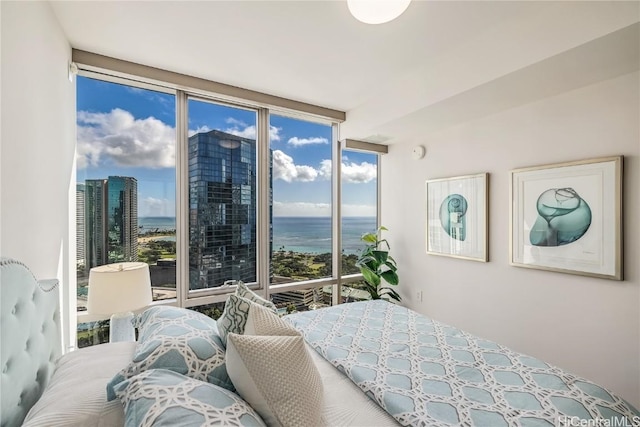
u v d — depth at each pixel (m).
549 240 2.24
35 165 1.42
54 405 0.97
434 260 3.21
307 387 1.06
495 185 2.62
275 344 1.08
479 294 2.77
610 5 1.44
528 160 2.38
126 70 2.25
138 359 1.08
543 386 1.25
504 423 1.03
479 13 1.75
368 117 3.06
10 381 0.98
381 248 3.86
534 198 2.33
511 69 1.84
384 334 1.81
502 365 1.43
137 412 0.85
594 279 2.03
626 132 1.88
